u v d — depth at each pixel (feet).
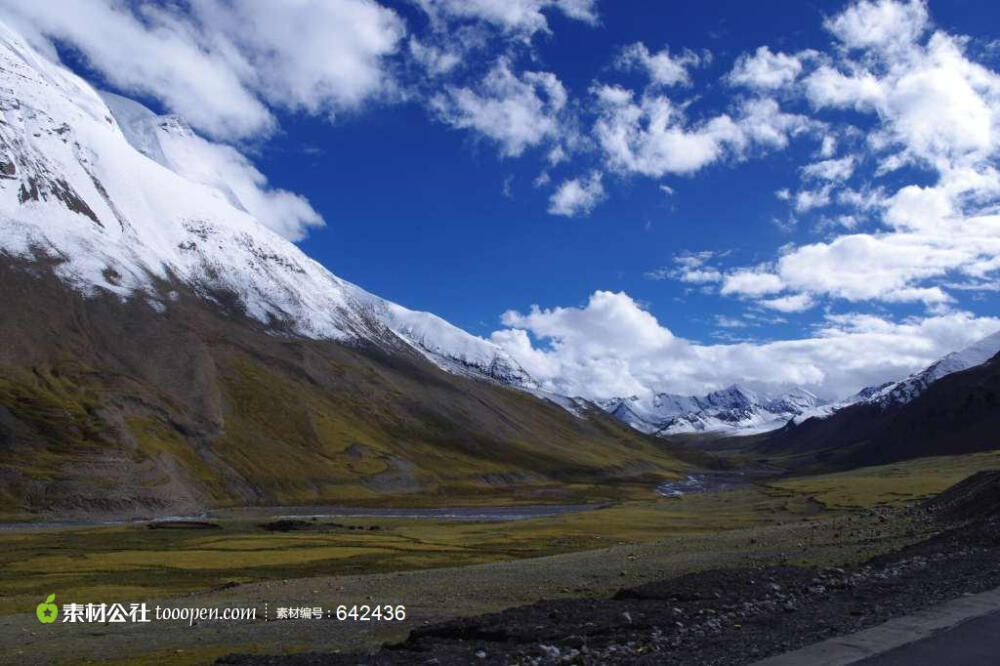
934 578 94.32
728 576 118.11
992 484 199.93
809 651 57.77
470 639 92.43
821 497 445.78
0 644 127.03
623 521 402.11
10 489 487.61
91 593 200.03
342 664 79.15
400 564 259.19
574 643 78.48
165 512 538.88
